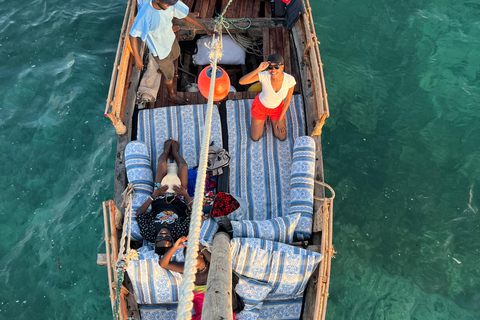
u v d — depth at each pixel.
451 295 6.27
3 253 6.63
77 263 6.59
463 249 6.63
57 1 9.67
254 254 4.63
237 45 7.54
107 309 6.25
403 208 7.05
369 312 6.23
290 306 4.91
